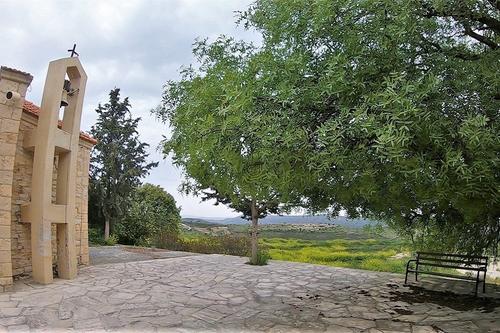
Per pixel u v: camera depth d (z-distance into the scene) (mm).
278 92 3855
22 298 7090
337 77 3637
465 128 3166
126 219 21344
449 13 4117
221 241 17703
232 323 6070
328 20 3928
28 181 9172
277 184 4488
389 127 2998
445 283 9570
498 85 3945
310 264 13086
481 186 3982
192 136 4758
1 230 7695
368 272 11305
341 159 3705
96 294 7668
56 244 9977
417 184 4312
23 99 8164
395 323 6180
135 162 22328
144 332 5492
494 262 9383
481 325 6074
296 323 6141
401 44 4059
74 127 9641
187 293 8125
